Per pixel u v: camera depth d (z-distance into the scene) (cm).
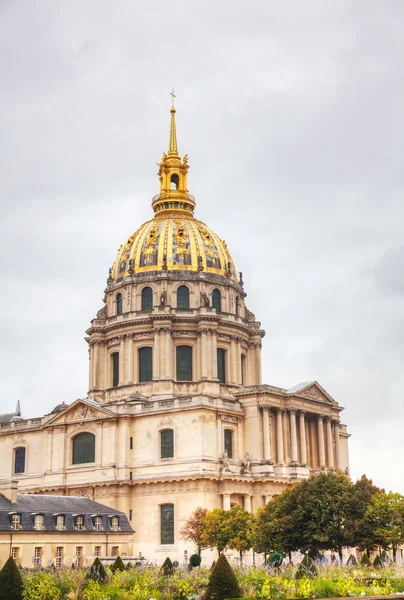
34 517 12012
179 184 19150
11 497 12062
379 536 10812
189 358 16700
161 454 14512
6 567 6612
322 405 16112
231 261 18338
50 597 6638
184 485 13988
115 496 14562
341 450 17475
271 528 11156
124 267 17812
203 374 16262
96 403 15425
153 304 16950
